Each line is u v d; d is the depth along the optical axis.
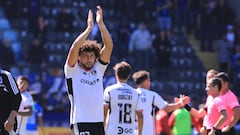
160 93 47.06
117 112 21.64
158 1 57.00
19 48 50.59
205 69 52.12
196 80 50.00
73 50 17.97
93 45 18.14
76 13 55.06
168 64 50.84
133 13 55.88
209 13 56.91
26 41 51.03
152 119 23.16
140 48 51.22
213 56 55.66
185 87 48.50
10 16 53.66
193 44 56.34
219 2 58.03
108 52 18.41
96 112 18.11
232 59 53.94
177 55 53.66
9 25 52.84
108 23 55.19
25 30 52.47
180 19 57.00
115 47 51.28
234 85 49.34
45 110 42.56
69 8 55.81
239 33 56.12
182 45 55.12
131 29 53.62
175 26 56.78
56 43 51.88
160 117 34.38
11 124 18.16
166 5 56.69
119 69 21.81
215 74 23.39
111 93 21.62
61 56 50.47
